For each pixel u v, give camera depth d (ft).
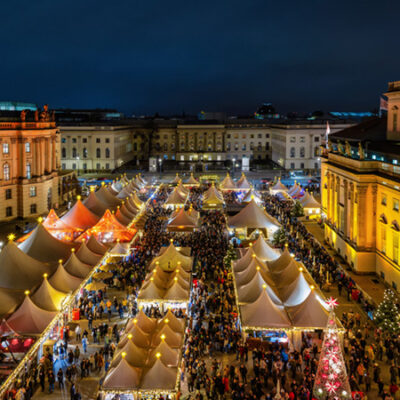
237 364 115.85
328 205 226.58
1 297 123.95
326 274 171.73
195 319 140.36
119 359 102.53
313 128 513.86
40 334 114.32
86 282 155.33
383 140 219.61
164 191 380.17
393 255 163.12
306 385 99.35
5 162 268.00
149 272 161.68
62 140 520.83
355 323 134.41
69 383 108.99
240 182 353.72
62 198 330.34
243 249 178.70
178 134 619.67
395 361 110.52
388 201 166.71
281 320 119.85
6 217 271.49
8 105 517.14
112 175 499.92
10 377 99.25
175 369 100.73
